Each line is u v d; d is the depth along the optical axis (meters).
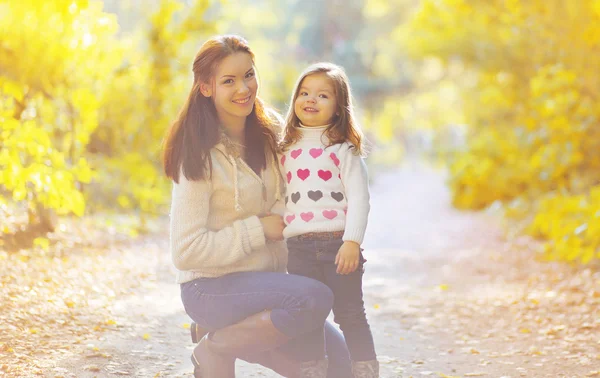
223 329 3.24
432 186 26.47
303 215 3.26
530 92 11.46
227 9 11.98
